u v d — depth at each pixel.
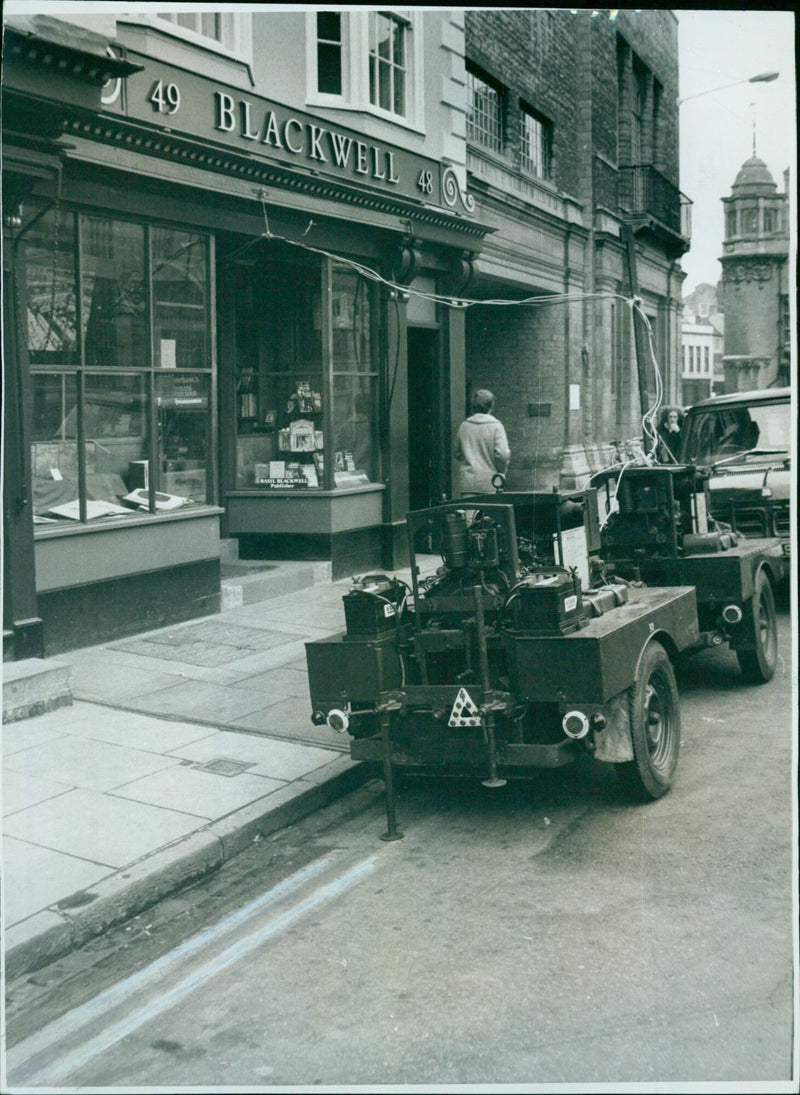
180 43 8.50
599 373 19.16
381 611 5.33
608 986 3.71
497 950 4.01
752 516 10.15
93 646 8.36
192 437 9.26
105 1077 3.32
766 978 3.72
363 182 10.75
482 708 5.01
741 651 7.56
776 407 11.35
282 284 10.99
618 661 5.08
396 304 11.73
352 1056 3.35
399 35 11.60
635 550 7.36
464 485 11.44
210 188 8.89
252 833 5.16
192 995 3.81
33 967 4.05
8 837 4.95
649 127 21.22
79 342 8.07
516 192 15.23
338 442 11.27
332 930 4.26
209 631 8.93
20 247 7.09
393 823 5.26
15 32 6.16
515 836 5.16
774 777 5.77
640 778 5.34
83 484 8.16
